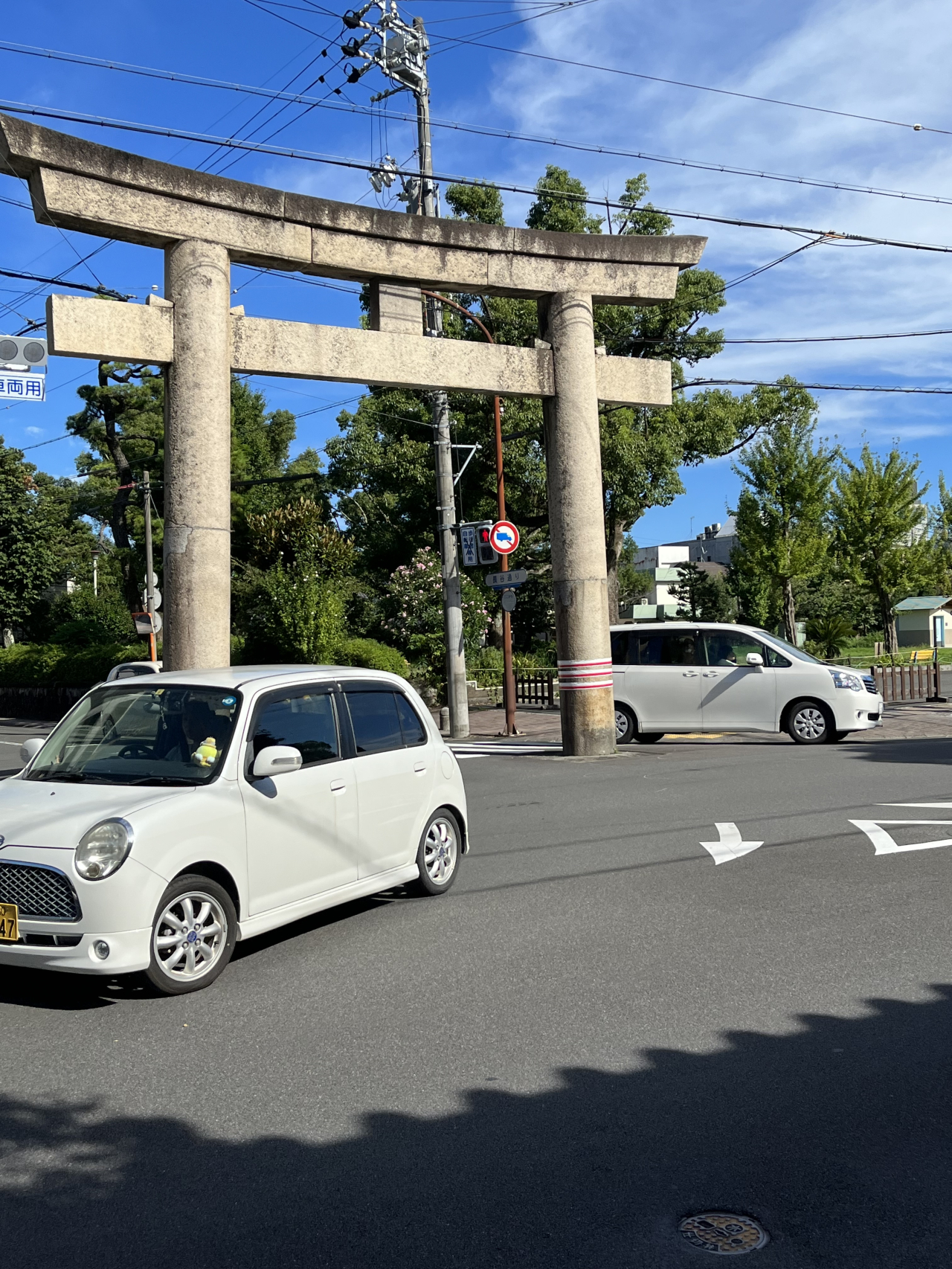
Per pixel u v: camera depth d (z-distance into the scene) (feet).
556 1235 10.70
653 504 114.32
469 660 101.81
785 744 56.49
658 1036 16.02
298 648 85.51
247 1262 10.36
